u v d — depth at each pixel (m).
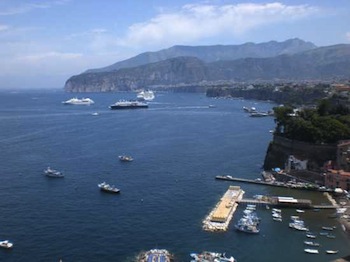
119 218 187.25
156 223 181.50
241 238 166.38
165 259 144.38
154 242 163.00
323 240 165.12
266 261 148.38
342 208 197.00
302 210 197.88
